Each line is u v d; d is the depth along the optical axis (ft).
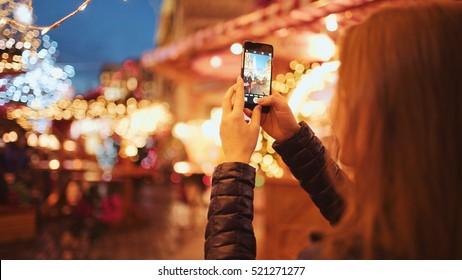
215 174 3.68
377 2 7.00
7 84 13.73
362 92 2.86
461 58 2.73
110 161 33.04
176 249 21.29
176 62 22.00
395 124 2.74
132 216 27.58
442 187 2.62
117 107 29.78
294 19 10.75
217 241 3.46
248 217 3.55
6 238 21.42
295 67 14.60
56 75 16.34
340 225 2.94
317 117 13.23
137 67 33.71
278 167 13.84
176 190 48.83
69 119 29.60
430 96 2.68
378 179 2.73
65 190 29.14
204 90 39.06
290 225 13.69
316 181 4.51
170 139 51.19
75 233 23.70
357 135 2.88
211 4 44.57
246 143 3.80
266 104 4.44
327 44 11.66
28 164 23.84
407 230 2.62
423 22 2.81
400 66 2.76
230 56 19.57
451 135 2.65
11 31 7.58
